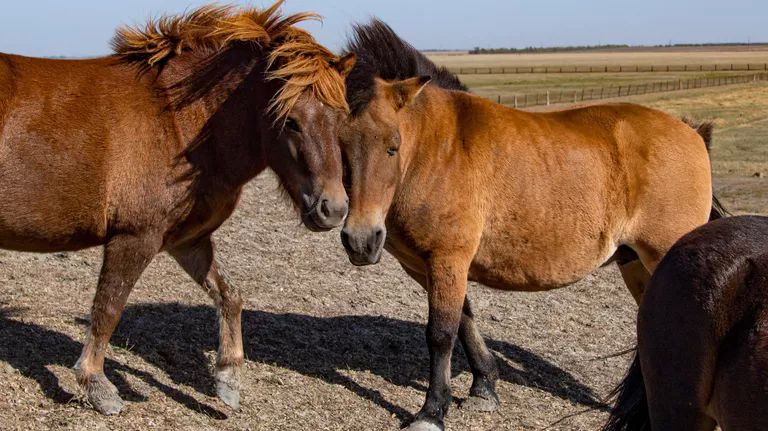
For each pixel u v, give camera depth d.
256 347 6.23
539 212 5.47
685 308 3.37
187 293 7.31
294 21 4.92
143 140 4.60
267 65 4.66
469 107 5.48
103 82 4.65
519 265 5.58
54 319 6.02
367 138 4.75
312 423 5.12
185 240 4.96
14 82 4.44
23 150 4.39
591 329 7.70
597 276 9.47
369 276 8.77
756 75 69.69
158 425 4.70
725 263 3.35
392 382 6.01
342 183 4.68
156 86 4.71
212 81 4.77
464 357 6.80
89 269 7.67
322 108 4.52
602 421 5.75
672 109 39.31
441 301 5.19
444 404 5.21
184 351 5.88
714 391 3.29
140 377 5.29
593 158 5.64
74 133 4.48
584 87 59.50
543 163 5.49
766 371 3.05
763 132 28.17
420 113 5.17
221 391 5.09
